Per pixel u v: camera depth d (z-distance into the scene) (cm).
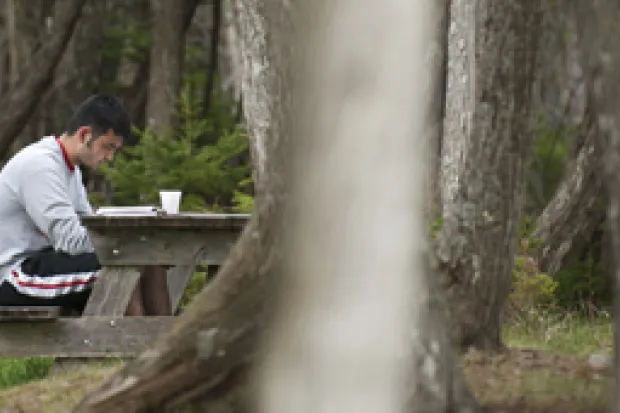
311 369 743
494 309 1080
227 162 2750
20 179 1270
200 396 779
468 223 1077
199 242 1281
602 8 642
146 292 1335
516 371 946
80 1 2945
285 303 755
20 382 1247
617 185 643
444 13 1330
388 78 727
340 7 728
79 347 1246
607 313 1705
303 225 745
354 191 734
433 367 738
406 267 739
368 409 729
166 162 2403
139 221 1267
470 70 1105
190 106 2614
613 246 652
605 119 645
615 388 668
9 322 1246
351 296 736
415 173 733
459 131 1110
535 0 1084
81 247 1270
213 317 774
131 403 783
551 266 2038
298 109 745
